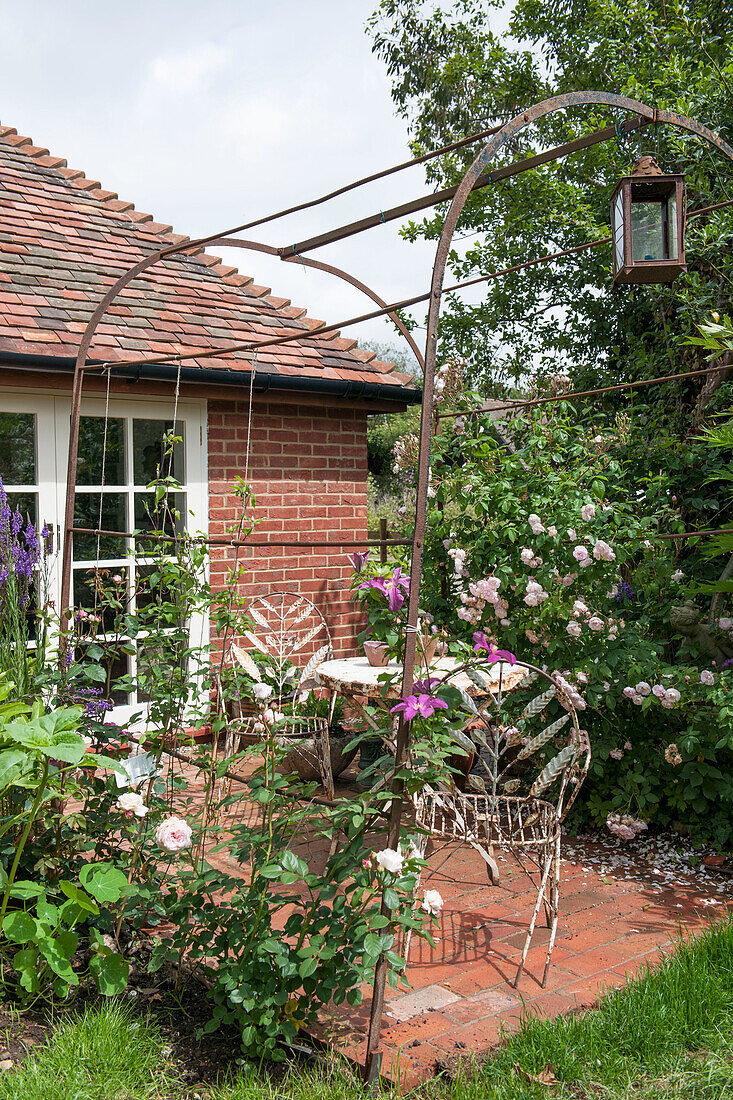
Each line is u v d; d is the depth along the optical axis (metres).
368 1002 3.21
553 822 3.59
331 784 4.53
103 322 6.18
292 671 4.78
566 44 14.03
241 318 7.46
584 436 6.23
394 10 17.72
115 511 6.33
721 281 6.89
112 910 3.43
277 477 7.20
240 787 5.53
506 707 5.06
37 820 3.62
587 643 5.00
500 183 12.90
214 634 6.56
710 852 4.66
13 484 5.85
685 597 5.70
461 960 3.55
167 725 3.95
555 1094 2.61
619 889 4.28
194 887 3.10
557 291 12.83
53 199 7.69
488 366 13.45
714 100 7.09
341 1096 2.55
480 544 5.30
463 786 5.54
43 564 5.01
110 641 4.38
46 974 3.12
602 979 3.36
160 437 6.55
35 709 3.38
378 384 7.50
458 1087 2.61
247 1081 2.64
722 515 6.45
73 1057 2.66
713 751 4.67
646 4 10.33
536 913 3.43
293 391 7.07
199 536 4.56
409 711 2.73
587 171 11.74
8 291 6.00
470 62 15.48
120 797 3.23
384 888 2.63
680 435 7.32
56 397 5.99
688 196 7.16
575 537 4.87
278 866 2.86
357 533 7.78
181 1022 3.03
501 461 5.66
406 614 3.23
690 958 3.32
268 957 2.87
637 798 4.86
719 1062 2.71
